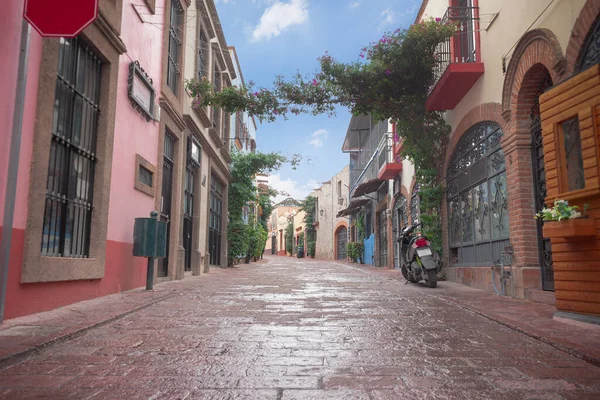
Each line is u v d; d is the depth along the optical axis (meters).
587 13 5.43
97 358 3.41
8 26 4.31
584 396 2.66
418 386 2.83
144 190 8.43
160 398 2.58
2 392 2.65
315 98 11.05
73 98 5.91
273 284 9.52
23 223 4.65
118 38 6.80
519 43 7.11
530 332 4.27
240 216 19.86
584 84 4.60
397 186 18.27
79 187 6.10
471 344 3.97
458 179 10.48
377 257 22.97
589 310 4.58
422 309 6.00
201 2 12.87
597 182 4.37
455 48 10.48
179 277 10.52
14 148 4.23
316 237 45.41
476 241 9.31
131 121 7.86
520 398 2.62
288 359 3.44
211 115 15.12
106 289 6.80
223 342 3.96
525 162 7.33
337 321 5.03
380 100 11.13
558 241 5.02
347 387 2.81
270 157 19.69
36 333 3.92
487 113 8.51
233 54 20.61
